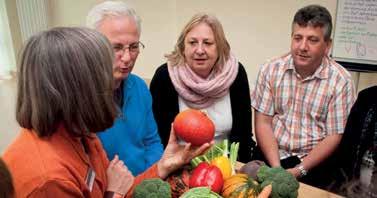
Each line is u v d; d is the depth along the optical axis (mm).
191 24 1618
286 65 1771
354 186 1480
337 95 1692
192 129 909
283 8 2709
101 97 710
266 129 1844
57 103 679
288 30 2754
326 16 1592
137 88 1380
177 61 1723
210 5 3033
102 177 916
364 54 2428
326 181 1646
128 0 3340
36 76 673
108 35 1134
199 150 948
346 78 1699
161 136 1712
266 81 1822
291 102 1790
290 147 1795
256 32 2898
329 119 1726
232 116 1745
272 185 925
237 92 1738
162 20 3312
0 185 452
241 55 3045
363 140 1557
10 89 3396
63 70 668
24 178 683
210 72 1707
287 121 1809
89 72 683
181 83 1690
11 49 3580
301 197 1127
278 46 2846
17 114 724
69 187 701
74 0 3494
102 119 731
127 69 1203
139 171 1333
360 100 1592
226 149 1125
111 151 1250
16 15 3549
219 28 1624
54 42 676
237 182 908
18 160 707
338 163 1646
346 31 2430
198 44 1597
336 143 1713
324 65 1716
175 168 992
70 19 3611
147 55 3500
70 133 750
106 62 710
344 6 2383
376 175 1475
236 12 2930
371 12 2312
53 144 727
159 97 1721
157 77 1738
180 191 933
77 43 680
